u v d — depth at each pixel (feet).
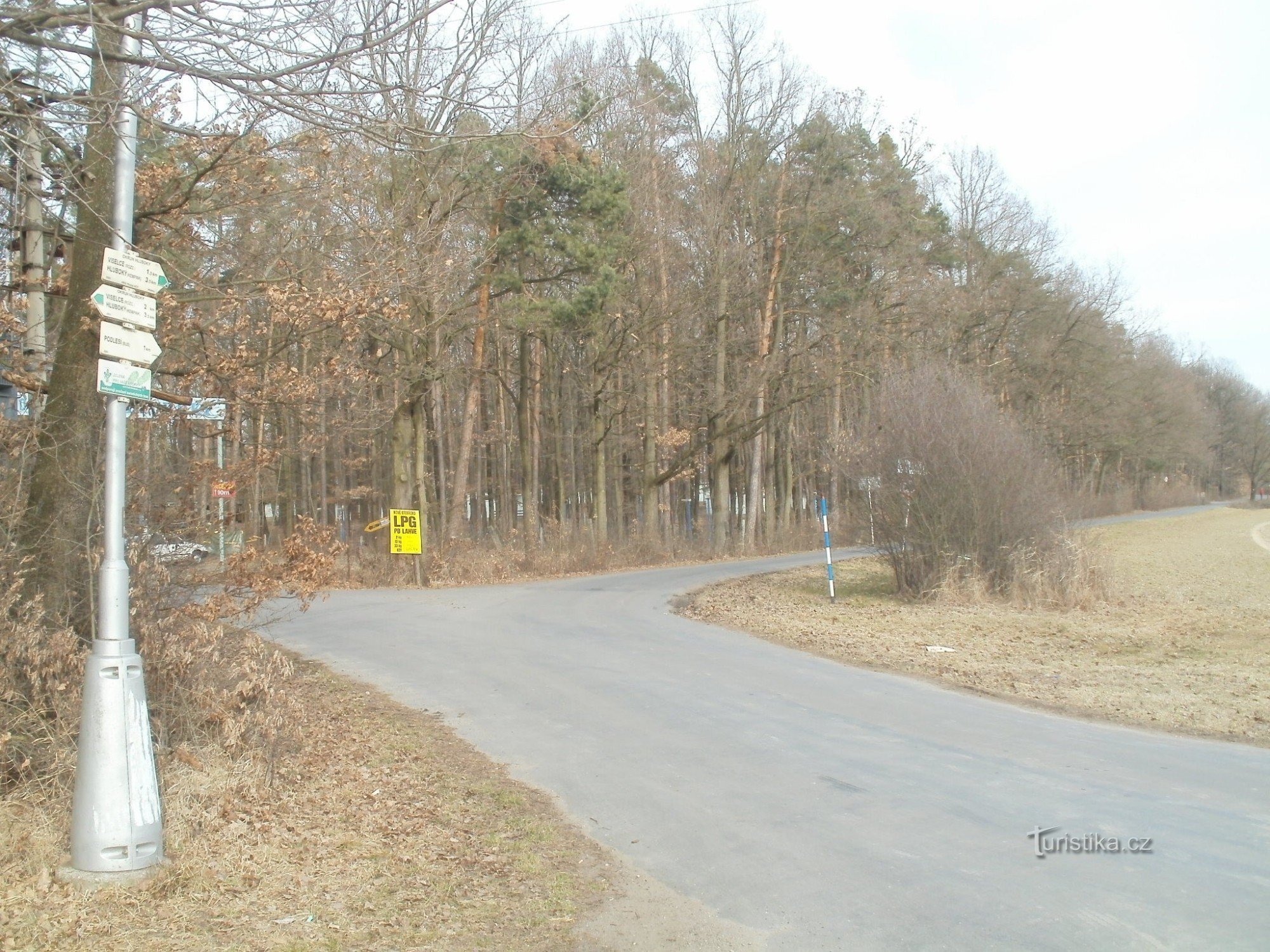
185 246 31.42
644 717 32.78
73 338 24.13
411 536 84.07
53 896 16.84
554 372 135.03
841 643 48.65
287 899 17.80
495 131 31.01
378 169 59.72
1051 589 64.08
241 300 30.55
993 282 135.85
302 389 31.42
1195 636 51.65
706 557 121.29
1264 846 20.26
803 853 20.39
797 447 147.64
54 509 23.31
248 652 26.09
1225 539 140.97
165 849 19.16
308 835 21.15
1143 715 32.58
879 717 32.60
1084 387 152.76
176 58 22.24
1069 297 143.84
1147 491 261.85
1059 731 30.48
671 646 47.55
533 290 93.81
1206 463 313.73
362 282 35.22
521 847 20.95
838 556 115.34
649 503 121.39
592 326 91.15
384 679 39.47
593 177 84.23
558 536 108.27
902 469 67.67
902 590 68.39
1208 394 323.57
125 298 18.79
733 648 47.01
